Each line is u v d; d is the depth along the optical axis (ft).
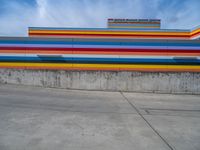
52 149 8.49
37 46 26.78
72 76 26.78
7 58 26.84
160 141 9.84
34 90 24.20
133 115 14.75
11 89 23.93
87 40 26.78
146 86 26.55
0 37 26.68
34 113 14.24
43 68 26.78
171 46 26.50
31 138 9.62
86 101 19.33
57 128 11.19
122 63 26.66
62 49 26.78
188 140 10.11
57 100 19.19
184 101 21.16
